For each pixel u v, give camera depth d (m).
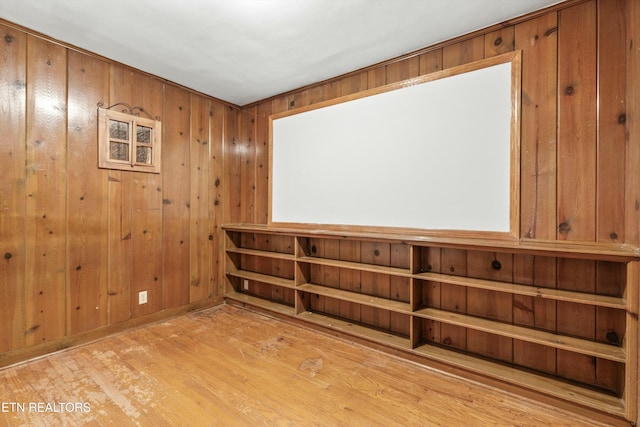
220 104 3.50
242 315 3.16
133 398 1.78
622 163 1.71
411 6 1.86
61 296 2.32
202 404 1.74
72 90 2.35
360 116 2.65
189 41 2.27
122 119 2.63
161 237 2.96
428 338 2.36
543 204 1.93
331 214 2.85
